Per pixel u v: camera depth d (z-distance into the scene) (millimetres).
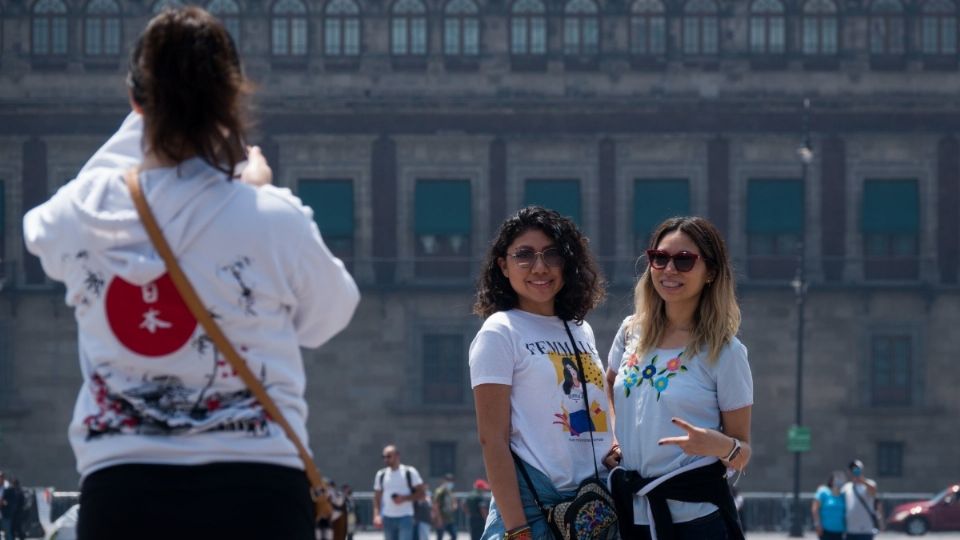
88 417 4918
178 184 4984
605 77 73375
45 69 72812
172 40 5051
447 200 73375
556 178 73438
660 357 8141
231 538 4832
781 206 73312
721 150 73312
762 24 73562
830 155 73375
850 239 73188
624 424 8180
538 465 7727
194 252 4938
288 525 4930
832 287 72562
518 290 8062
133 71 5164
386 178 73375
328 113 73125
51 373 72188
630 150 73438
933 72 73188
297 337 5230
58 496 54969
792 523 59438
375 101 73000
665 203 73375
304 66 73312
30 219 5141
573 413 7844
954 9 73312
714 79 73312
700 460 7941
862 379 72625
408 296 72938
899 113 73188
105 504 4820
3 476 44875
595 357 8133
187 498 4816
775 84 73312
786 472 72312
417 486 30766
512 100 72875
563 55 73500
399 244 73250
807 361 72625
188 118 5012
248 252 4977
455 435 72562
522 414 7809
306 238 5078
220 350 4926
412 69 73500
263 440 4910
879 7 73312
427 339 73125
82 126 72812
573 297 8109
